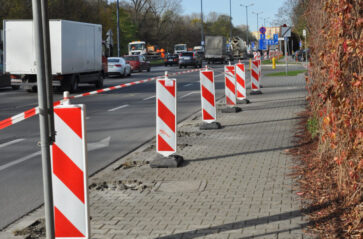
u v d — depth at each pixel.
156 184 7.83
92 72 29.38
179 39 122.31
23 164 9.58
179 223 5.97
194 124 13.96
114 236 5.62
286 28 34.62
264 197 6.86
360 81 5.38
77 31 26.36
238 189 7.33
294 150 9.84
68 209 5.02
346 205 6.16
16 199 7.37
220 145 10.74
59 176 4.99
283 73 39.28
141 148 10.99
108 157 10.09
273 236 5.41
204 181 7.87
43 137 4.41
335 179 7.28
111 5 86.06
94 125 14.45
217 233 5.58
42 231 5.94
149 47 98.50
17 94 25.73
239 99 18.62
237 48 95.69
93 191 7.52
